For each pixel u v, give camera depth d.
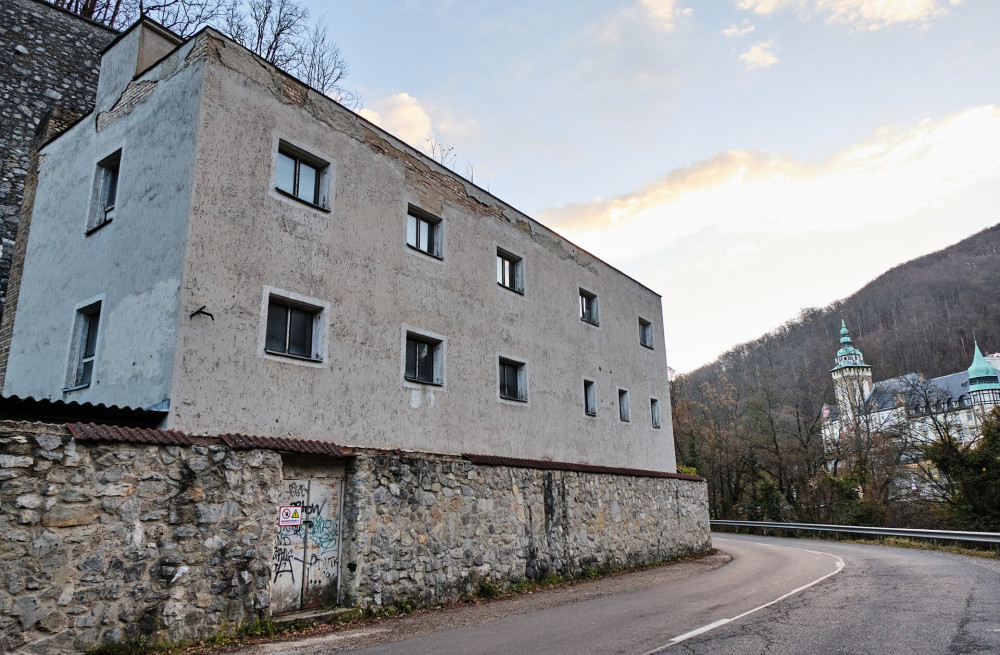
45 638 6.54
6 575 6.39
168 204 9.62
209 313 9.12
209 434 8.80
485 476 12.94
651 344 22.78
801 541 28.25
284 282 10.30
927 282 111.25
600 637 7.59
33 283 12.20
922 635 7.15
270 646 7.68
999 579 12.43
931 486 37.03
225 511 8.34
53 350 11.13
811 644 6.81
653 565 18.17
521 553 13.40
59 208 12.17
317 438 10.26
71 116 13.97
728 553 21.86
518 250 16.50
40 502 6.74
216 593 8.02
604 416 18.86
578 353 18.23
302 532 9.68
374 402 11.45
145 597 7.37
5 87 14.54
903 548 22.45
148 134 10.53
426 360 13.16
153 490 7.70
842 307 117.38
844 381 49.69
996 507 29.00
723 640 7.12
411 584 10.73
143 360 9.13
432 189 13.92
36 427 6.83
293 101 11.14
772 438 45.25
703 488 23.00
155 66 10.80
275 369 9.89
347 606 9.79
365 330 11.57
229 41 10.29
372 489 10.46
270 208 10.34
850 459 43.31
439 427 12.80
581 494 15.92
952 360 88.31
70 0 20.48
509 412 14.95
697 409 54.25
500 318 15.29
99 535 7.13
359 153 12.23
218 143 9.77
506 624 8.96
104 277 10.48
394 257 12.55
